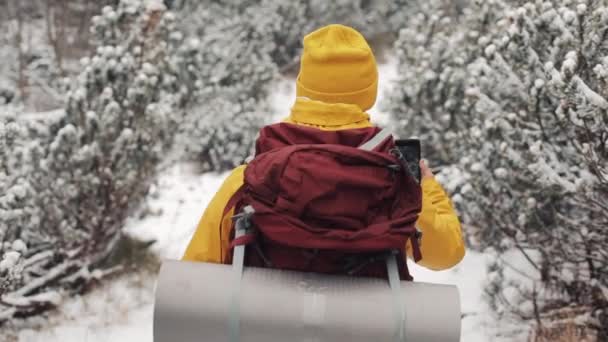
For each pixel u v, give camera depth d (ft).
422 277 14.61
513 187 12.57
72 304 14.52
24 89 34.71
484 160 13.10
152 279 15.65
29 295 14.60
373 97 5.97
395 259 5.26
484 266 14.56
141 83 15.81
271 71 30.27
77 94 15.55
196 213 19.69
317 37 5.94
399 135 18.88
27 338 13.19
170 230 18.17
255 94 27.94
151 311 14.35
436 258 5.76
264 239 5.46
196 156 24.56
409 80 19.31
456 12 25.53
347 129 5.53
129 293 15.08
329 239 5.04
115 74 16.10
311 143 5.49
